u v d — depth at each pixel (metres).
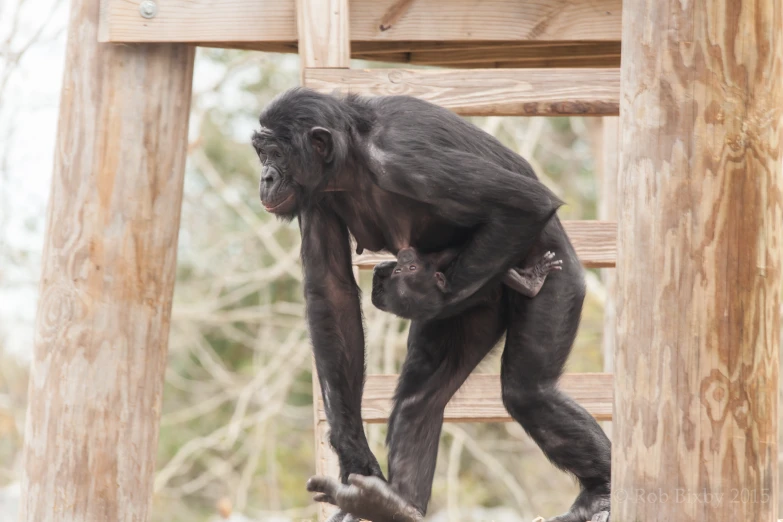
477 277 14.09
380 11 18.61
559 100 17.48
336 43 17.50
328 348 14.93
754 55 11.51
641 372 11.71
